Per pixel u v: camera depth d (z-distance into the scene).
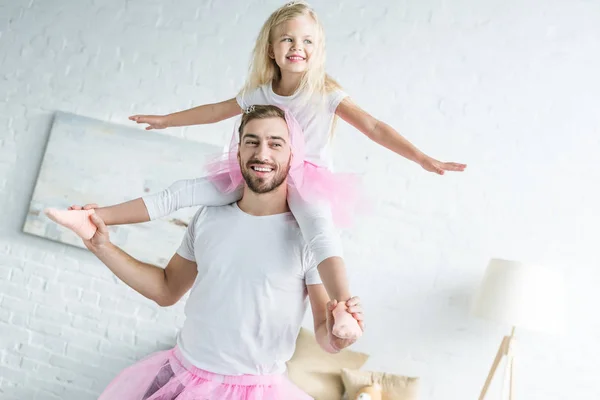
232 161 1.89
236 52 3.81
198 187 1.87
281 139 1.72
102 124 3.88
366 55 3.66
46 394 3.82
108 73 3.93
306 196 1.81
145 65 3.89
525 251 3.47
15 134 3.97
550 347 3.40
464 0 3.63
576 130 3.50
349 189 1.98
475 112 3.57
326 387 3.34
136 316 3.80
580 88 3.51
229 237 1.77
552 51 3.54
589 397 3.36
